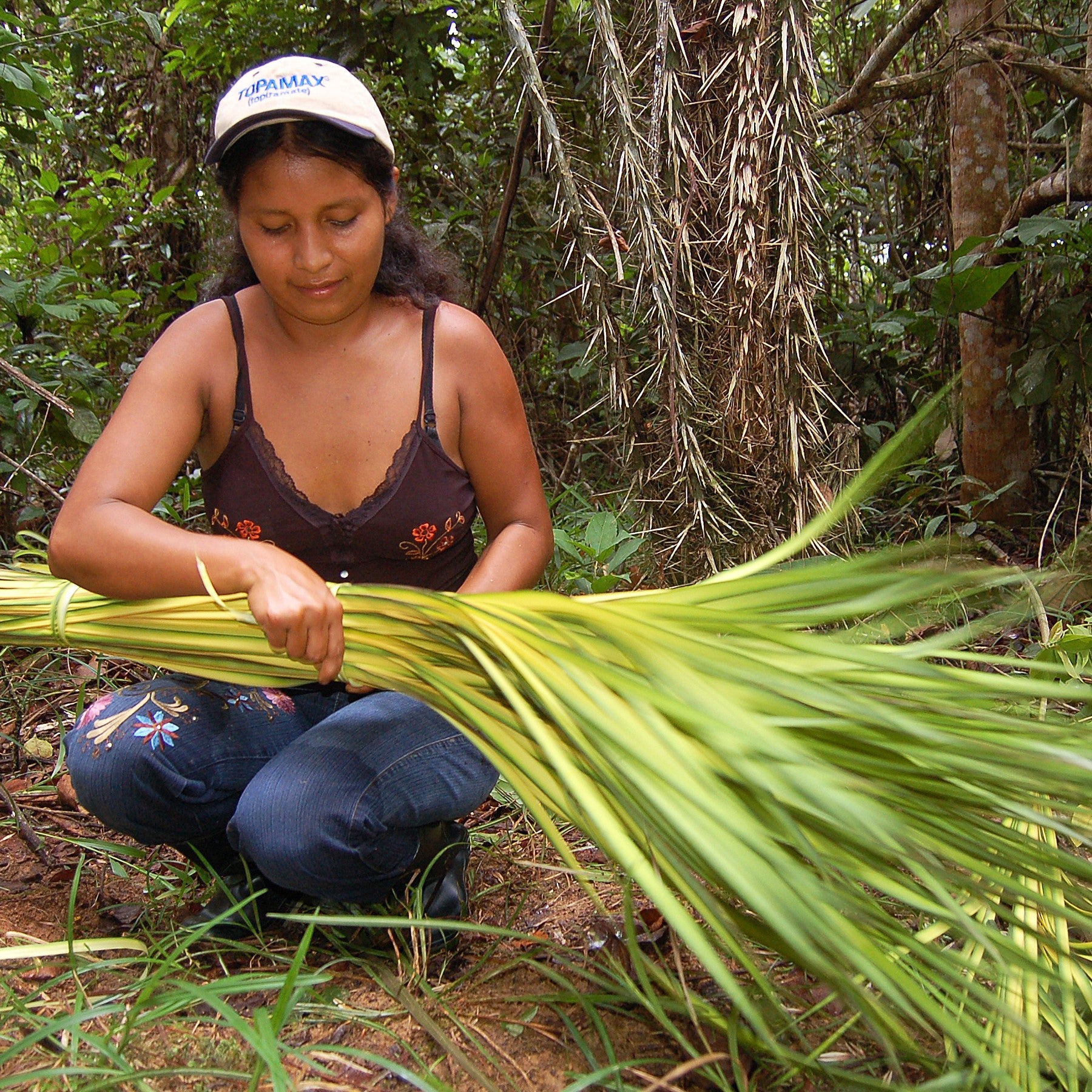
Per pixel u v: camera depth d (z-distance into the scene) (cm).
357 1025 136
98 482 142
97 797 156
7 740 235
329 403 154
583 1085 112
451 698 124
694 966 152
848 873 107
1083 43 384
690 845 101
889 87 368
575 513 345
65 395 310
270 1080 124
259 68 138
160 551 134
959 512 362
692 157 250
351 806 145
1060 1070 112
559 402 450
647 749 100
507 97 376
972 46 337
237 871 169
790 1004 141
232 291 162
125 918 168
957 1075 99
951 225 397
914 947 102
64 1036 130
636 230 247
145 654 146
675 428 248
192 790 158
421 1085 114
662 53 249
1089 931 117
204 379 152
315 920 117
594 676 110
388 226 162
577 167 292
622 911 171
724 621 117
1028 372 329
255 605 126
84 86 485
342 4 376
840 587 116
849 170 460
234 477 156
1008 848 112
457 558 168
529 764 116
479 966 149
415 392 155
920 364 418
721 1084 119
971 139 357
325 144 135
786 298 250
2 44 295
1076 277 342
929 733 101
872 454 386
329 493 155
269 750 166
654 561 268
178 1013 137
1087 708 180
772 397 254
